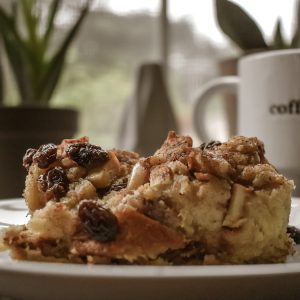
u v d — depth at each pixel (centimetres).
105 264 18
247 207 20
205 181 19
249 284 14
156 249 18
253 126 33
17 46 46
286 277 14
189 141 21
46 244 19
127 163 22
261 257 20
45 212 19
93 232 18
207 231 19
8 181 42
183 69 71
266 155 32
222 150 21
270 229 20
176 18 71
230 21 41
